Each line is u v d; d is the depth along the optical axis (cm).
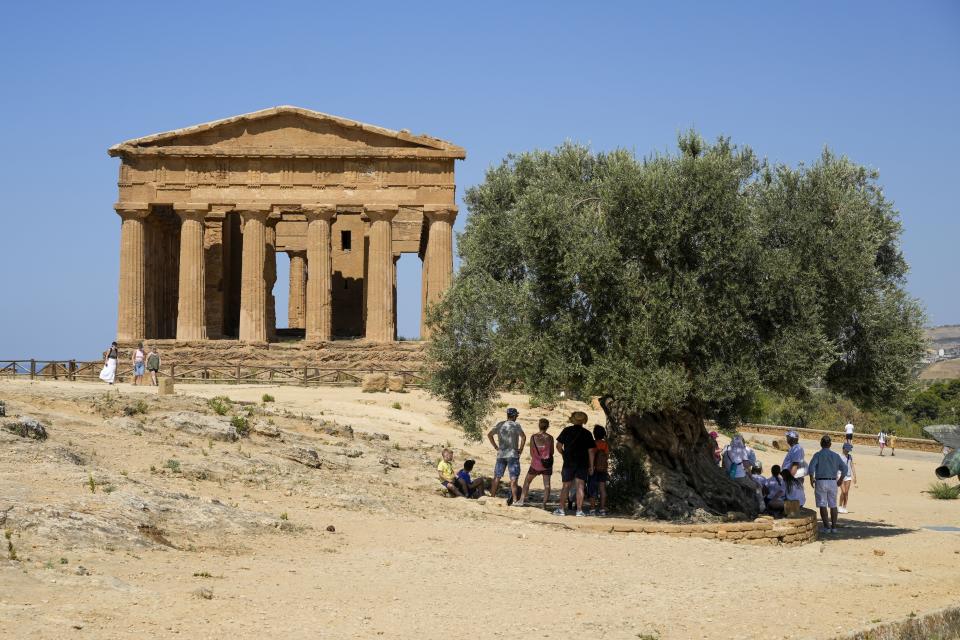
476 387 2859
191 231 6512
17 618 1087
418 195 6569
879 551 2203
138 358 4959
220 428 2534
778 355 2367
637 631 1318
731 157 2498
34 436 2081
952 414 9550
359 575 1520
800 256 2452
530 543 1961
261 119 6588
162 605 1215
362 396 4997
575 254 2359
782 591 1648
